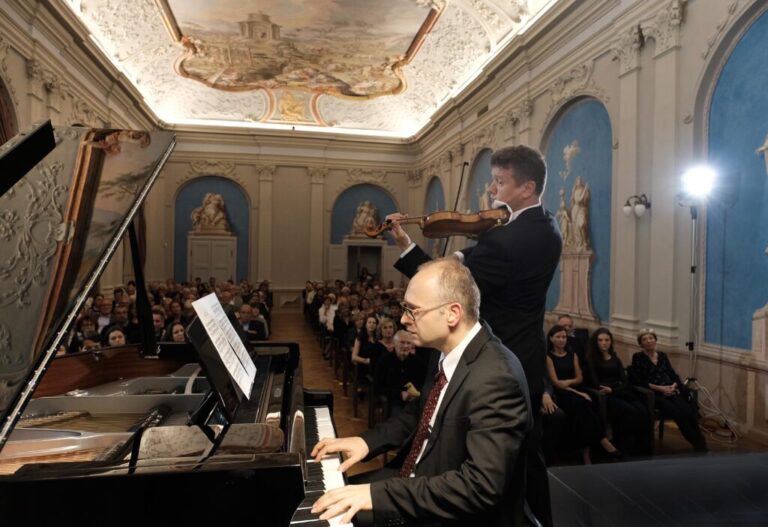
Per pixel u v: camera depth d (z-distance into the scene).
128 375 2.94
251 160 15.64
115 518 1.19
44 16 7.55
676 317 5.52
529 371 2.23
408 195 16.48
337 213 16.34
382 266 16.45
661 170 5.68
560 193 7.91
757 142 4.64
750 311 4.70
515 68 8.94
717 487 3.56
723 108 5.00
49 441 1.66
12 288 1.38
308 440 2.07
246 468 1.25
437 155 13.98
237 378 1.76
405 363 4.49
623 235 6.31
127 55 11.45
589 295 7.12
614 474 3.84
